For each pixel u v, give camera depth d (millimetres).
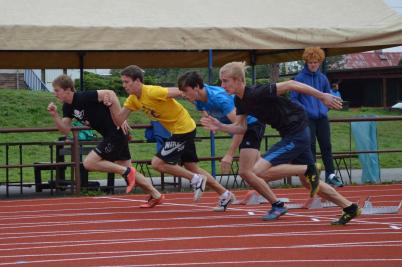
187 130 18438
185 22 24578
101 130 18656
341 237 14031
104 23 23734
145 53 31516
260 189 16500
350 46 25688
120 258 12328
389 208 17578
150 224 16500
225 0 26188
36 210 20094
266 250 12805
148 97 17938
